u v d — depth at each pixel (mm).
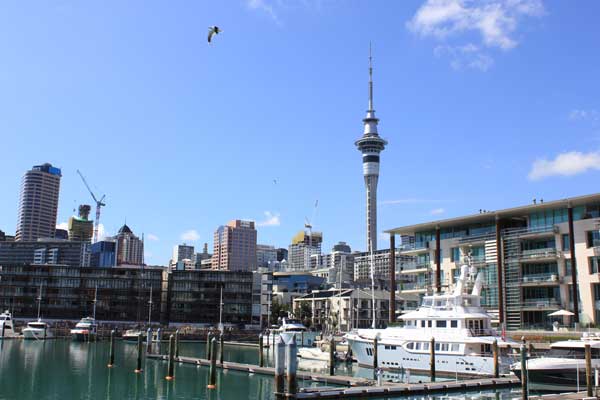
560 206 85062
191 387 58875
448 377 61281
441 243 103250
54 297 181500
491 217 94375
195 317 179750
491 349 60125
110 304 182250
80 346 118500
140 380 64062
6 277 181750
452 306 64312
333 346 67438
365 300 161000
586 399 43844
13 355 94812
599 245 79438
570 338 72688
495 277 92562
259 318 182750
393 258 108438
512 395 51500
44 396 54094
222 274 183750
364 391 49438
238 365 71062
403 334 66688
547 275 85750
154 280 185500
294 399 46406
